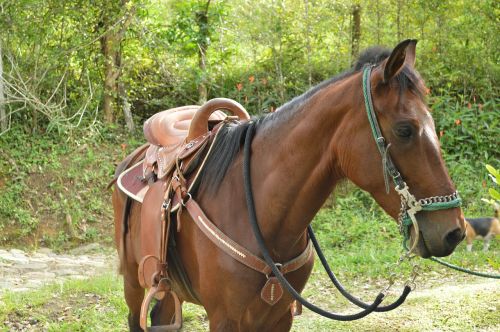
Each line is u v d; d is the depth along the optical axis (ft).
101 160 30.01
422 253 7.45
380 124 7.52
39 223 27.14
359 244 24.98
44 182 28.55
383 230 26.18
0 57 28.84
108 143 31.27
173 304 11.46
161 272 9.45
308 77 33.37
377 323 15.94
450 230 7.25
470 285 19.19
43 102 30.91
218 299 8.81
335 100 8.00
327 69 33.71
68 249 26.22
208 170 9.22
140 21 31.91
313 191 8.33
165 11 34.68
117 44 31.30
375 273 21.39
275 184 8.50
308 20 32.09
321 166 8.20
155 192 10.03
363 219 27.04
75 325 15.98
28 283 21.16
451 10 32.73
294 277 9.07
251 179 8.78
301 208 8.45
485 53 32.99
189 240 9.27
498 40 32.99
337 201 27.84
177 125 11.03
